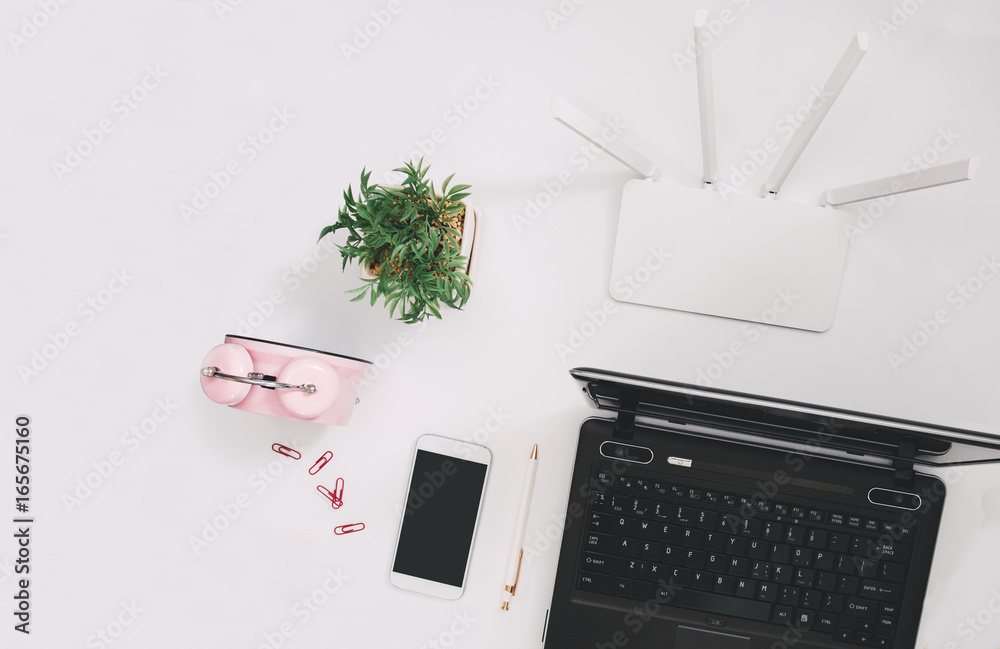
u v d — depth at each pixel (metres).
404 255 0.88
